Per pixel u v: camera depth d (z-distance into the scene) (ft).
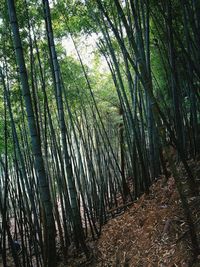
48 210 14.61
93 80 33.12
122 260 13.75
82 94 27.58
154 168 19.57
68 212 20.99
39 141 14.24
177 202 13.11
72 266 16.76
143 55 16.02
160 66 22.74
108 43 20.44
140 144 20.11
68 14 22.26
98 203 24.52
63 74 25.03
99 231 19.88
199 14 13.42
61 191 19.80
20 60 13.78
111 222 19.67
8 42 18.71
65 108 28.17
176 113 15.37
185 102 20.59
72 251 18.85
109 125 37.42
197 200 11.99
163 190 16.24
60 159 18.67
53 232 14.76
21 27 18.52
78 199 19.86
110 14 21.91
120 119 33.78
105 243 17.10
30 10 19.15
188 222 9.52
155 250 11.74
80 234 17.08
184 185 13.97
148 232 13.29
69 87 26.48
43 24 20.88
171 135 12.38
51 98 25.25
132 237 14.70
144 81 9.13
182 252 10.34
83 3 21.62
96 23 22.43
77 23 22.68
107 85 34.86
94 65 32.01
